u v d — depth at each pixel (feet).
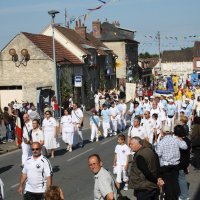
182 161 37.47
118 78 223.51
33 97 138.21
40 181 32.42
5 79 140.05
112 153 68.44
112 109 91.81
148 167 30.66
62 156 66.95
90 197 42.04
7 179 51.57
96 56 176.76
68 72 143.13
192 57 375.66
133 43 239.30
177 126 38.06
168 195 35.65
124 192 43.11
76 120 75.66
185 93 116.26
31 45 137.28
